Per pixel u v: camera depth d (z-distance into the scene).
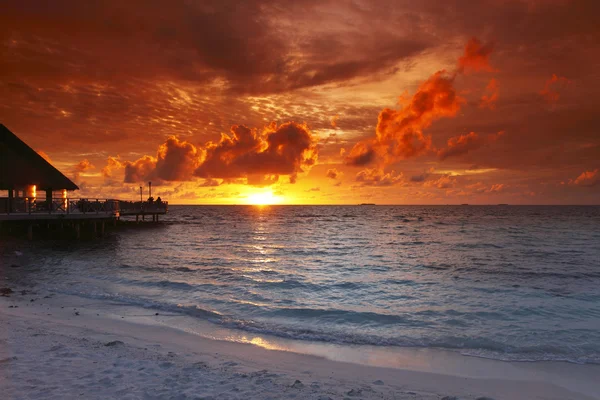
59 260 21.88
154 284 15.80
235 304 12.78
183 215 110.50
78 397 5.06
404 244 34.25
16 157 27.50
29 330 8.58
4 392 5.13
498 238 39.22
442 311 12.01
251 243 35.34
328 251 29.16
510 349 8.77
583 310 12.09
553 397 6.43
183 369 6.47
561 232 46.28
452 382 6.93
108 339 8.43
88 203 29.52
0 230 25.20
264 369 7.04
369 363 7.86
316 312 11.86
